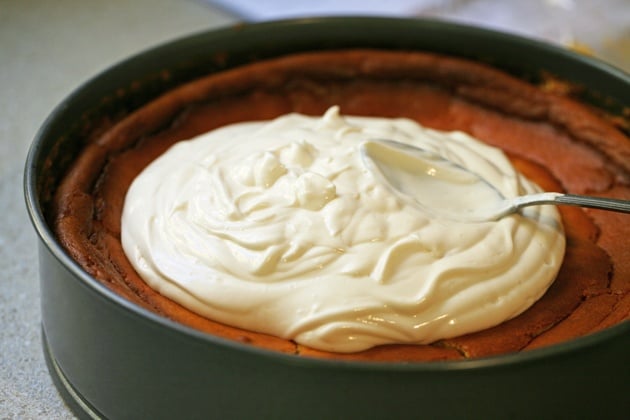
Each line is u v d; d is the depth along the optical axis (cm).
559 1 69
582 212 48
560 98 53
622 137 51
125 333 39
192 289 42
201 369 38
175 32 68
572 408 39
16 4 71
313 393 37
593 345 38
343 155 45
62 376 44
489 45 54
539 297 43
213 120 52
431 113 54
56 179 47
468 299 41
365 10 68
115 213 47
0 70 63
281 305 41
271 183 44
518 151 53
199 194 44
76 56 65
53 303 42
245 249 42
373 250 42
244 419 38
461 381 37
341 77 55
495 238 43
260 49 54
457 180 45
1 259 51
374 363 37
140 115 50
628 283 45
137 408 40
